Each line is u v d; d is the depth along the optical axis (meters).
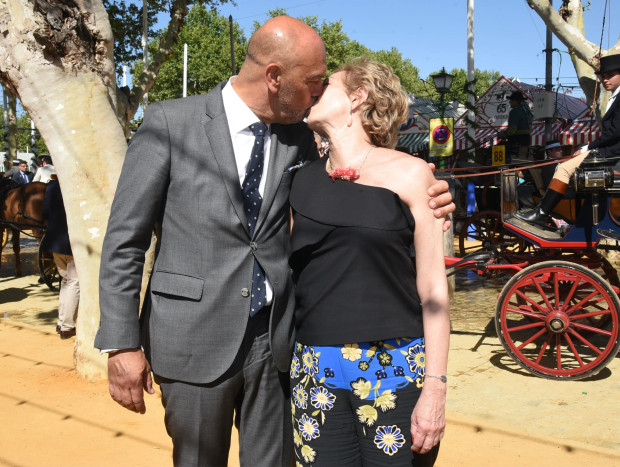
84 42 4.80
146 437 3.83
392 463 1.92
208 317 2.07
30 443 3.72
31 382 4.93
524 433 3.84
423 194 1.97
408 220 1.95
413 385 1.93
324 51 2.12
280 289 2.18
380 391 1.91
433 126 10.86
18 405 4.39
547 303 4.87
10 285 10.30
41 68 4.73
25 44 4.69
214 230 2.08
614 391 4.61
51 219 6.34
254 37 2.10
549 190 5.27
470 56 14.52
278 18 2.11
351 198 1.98
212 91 2.23
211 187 2.08
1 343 6.23
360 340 1.90
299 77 2.06
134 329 2.05
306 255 2.03
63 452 3.59
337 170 2.04
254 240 2.14
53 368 5.32
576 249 5.29
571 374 4.78
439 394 1.89
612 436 3.80
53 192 6.37
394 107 2.09
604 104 8.55
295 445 2.12
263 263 2.15
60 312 6.45
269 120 2.18
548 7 8.55
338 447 1.98
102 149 4.89
